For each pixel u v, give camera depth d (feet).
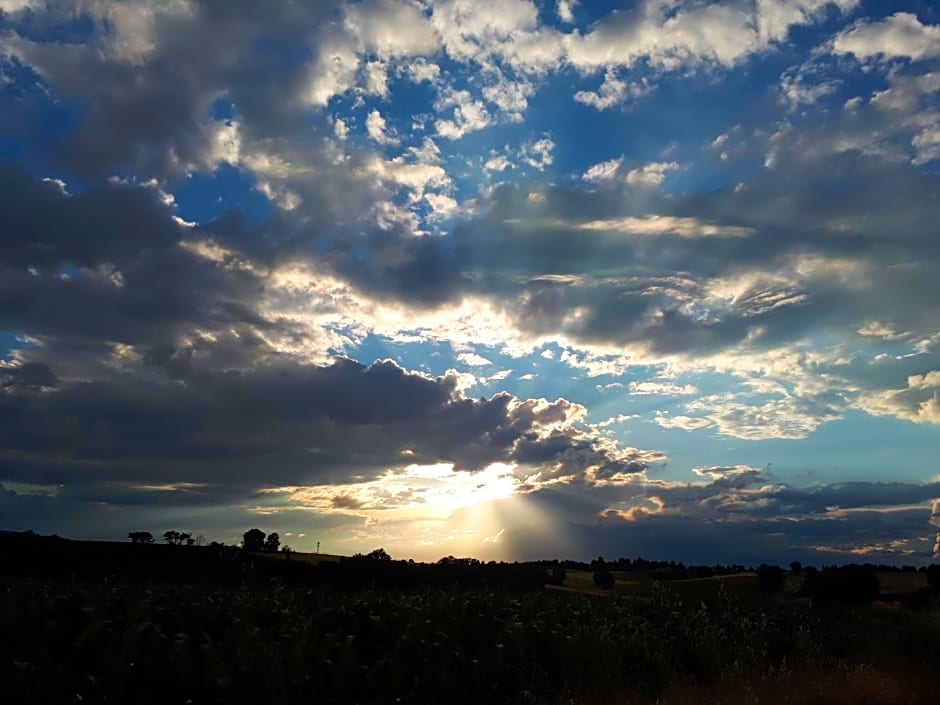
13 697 28.37
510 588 52.34
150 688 30.63
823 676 43.09
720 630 49.19
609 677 38.06
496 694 34.96
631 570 149.79
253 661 31.45
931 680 45.16
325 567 75.10
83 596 35.63
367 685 32.86
